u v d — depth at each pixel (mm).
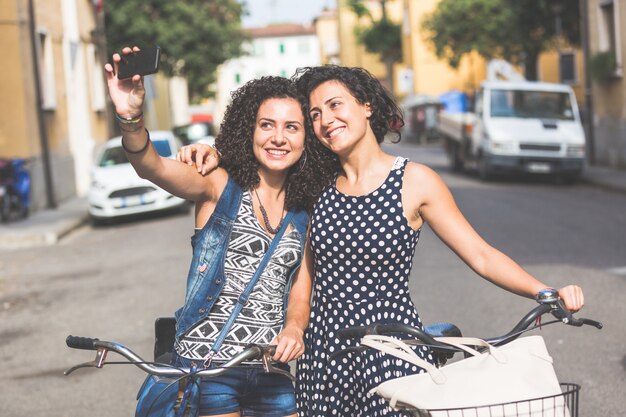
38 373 7254
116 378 6961
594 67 24234
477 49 37219
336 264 3553
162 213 20375
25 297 10727
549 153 22000
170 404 3400
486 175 23141
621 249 11641
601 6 24750
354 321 3518
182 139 28328
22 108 21094
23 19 21219
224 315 3459
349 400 3520
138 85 3182
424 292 9344
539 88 23438
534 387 2785
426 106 44344
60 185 23969
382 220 3520
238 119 3551
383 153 3646
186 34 36719
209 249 3494
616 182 20562
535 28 29438
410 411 2795
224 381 3426
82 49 28422
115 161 19578
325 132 3559
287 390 3557
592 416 5559
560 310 3061
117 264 12797
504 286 3379
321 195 3617
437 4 39062
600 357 6832
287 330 3402
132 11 35844
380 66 73562
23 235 16516
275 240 3527
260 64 112750
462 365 2885
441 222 3520
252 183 3543
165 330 3754
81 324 8930
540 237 12938
